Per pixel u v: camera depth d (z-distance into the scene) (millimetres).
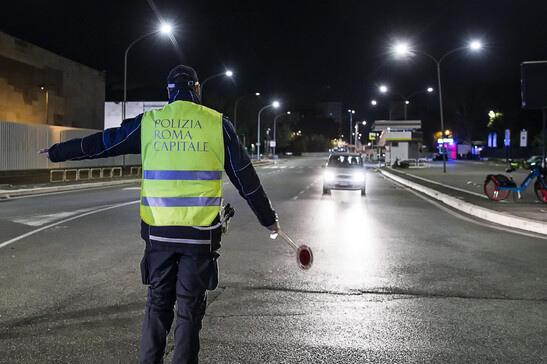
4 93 38875
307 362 3893
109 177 30453
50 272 6738
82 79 50219
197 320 2840
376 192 22562
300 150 137500
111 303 5344
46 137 33062
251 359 3936
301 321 4848
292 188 24750
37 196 19016
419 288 6074
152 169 2820
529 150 71438
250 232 10320
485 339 4410
